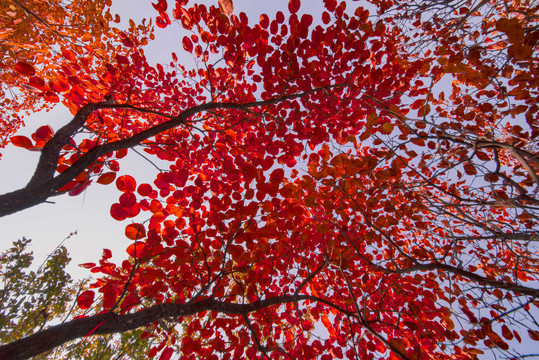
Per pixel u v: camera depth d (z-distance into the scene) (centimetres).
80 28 367
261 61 401
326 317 443
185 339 350
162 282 361
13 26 313
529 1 300
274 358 369
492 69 283
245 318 264
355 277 446
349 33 386
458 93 357
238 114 473
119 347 425
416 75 394
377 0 384
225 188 422
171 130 470
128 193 287
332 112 451
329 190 407
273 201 403
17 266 390
